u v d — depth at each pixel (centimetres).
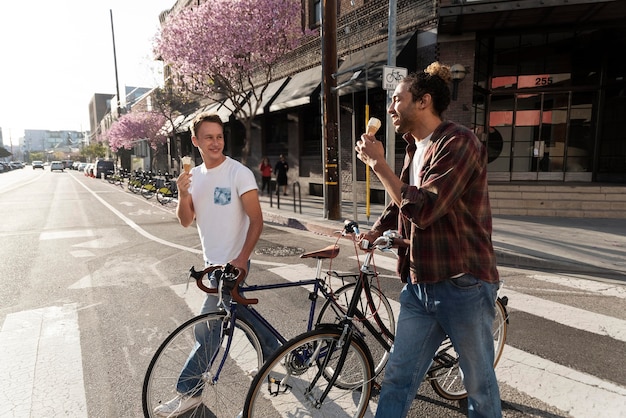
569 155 1252
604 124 1198
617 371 307
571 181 1230
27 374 309
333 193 991
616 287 507
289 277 550
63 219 1136
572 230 828
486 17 973
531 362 321
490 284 188
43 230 949
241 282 244
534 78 1229
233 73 1420
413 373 204
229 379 255
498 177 1295
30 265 626
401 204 168
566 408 263
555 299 464
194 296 480
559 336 367
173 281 540
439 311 190
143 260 657
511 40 1210
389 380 206
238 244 254
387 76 826
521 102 1253
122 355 339
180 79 1688
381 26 1291
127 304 455
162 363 232
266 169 1788
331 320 265
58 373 311
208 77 1492
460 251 182
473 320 185
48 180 3716
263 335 252
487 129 1258
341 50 1482
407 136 218
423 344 203
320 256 250
